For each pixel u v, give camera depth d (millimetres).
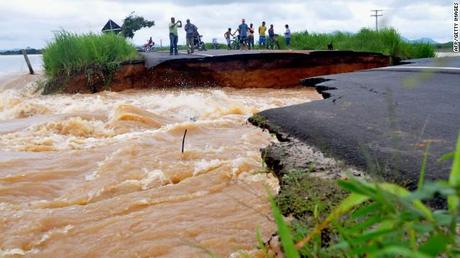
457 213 731
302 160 3934
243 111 9617
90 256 2938
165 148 5660
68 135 7281
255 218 3273
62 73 17375
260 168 4500
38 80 18750
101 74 17156
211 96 13516
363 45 22688
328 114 6008
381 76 10859
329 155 4016
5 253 3014
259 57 17531
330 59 18219
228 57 17422
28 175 4770
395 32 22312
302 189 3186
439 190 698
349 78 10609
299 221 2650
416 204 829
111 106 11023
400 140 4277
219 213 3447
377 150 3988
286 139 5027
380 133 4648
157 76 17391
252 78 17531
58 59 17422
